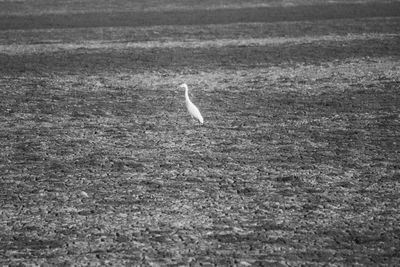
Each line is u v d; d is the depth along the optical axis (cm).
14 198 2619
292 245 2153
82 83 4916
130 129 3609
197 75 5144
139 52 6375
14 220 2405
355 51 6034
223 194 2619
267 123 3669
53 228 2328
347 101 4128
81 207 2516
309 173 2841
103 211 2470
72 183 2780
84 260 2077
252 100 4244
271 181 2756
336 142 3278
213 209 2467
